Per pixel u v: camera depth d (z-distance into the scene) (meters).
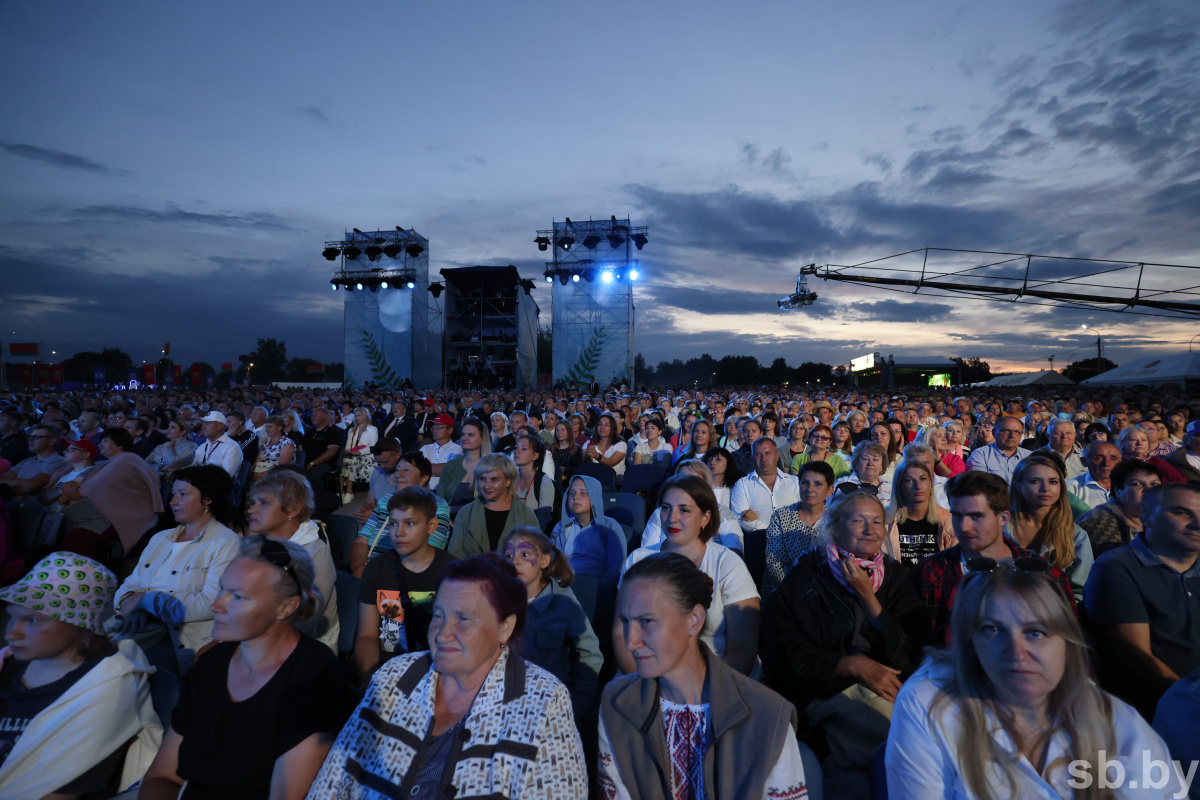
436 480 7.56
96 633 2.37
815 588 2.80
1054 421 6.05
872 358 72.88
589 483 4.79
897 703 1.78
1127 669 2.70
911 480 3.68
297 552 2.16
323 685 2.07
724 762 1.76
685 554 3.08
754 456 5.50
